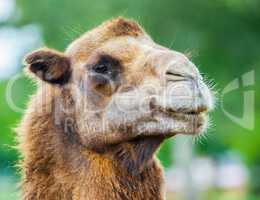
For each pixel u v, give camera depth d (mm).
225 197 73125
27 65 19875
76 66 19703
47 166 19297
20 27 46219
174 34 42375
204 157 88375
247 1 43281
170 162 61312
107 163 19141
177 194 57125
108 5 41312
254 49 44500
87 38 19953
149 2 41812
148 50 19109
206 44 43688
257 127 59719
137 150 19109
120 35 19781
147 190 19422
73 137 19344
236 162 99375
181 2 42844
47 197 19094
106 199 19000
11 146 20766
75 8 42062
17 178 20344
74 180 19047
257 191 70875
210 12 43688
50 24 43031
